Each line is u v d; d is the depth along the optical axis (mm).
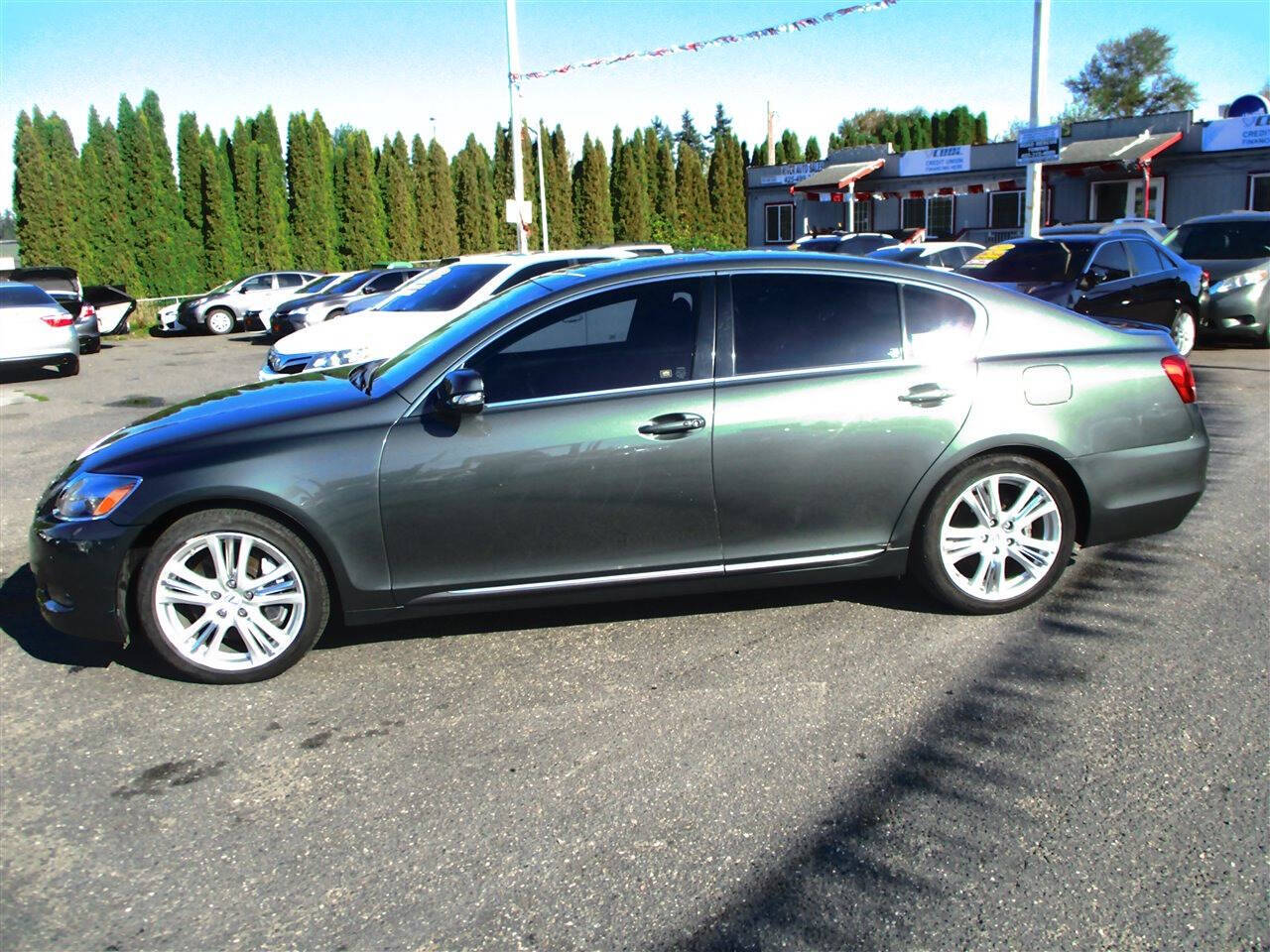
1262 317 12836
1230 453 7570
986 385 4387
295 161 35938
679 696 3912
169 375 16312
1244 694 3771
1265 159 28516
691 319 4293
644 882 2818
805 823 3062
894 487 4363
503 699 3936
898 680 3984
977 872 2812
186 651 4082
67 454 9258
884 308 4414
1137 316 11859
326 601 4188
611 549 4230
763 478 4238
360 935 2643
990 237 34656
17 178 29766
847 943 2551
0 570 5738
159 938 2648
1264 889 2699
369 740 3658
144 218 32719
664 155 44031
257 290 26750
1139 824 3000
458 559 4152
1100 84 63875
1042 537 4625
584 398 4172
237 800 3293
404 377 4285
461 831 3088
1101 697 3789
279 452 4012
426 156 39188
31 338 15469
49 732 3777
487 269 10500
